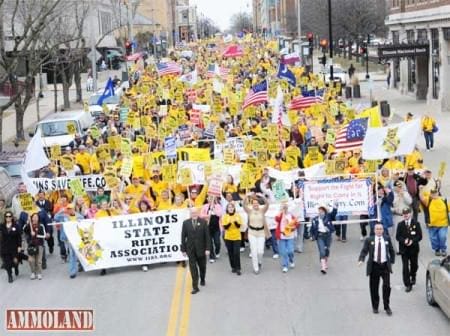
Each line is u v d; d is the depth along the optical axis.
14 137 41.25
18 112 38.56
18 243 17.17
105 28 89.50
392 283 15.90
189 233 15.68
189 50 97.88
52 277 17.42
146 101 38.12
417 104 47.62
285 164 21.48
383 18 80.50
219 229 18.17
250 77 50.84
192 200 18.75
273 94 34.19
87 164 24.05
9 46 50.91
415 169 21.50
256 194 18.11
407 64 53.09
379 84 63.25
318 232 16.70
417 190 19.33
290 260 17.23
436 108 44.78
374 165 19.42
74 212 18.09
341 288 15.73
